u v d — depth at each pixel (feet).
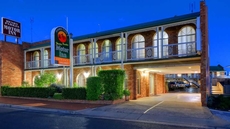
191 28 52.85
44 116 35.99
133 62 55.93
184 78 143.43
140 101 52.34
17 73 83.20
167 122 30.55
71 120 32.27
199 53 44.47
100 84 50.78
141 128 26.89
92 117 35.09
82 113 38.52
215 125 28.55
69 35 58.44
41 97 62.34
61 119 33.09
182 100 54.44
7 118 33.94
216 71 152.76
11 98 67.15
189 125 28.71
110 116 35.45
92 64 64.18
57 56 52.49
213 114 34.88
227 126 28.12
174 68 59.00
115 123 30.04
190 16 46.16
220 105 40.47
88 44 72.84
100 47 69.51
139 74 64.08
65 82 70.18
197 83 136.98
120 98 51.26
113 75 50.65
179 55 49.24
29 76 86.58
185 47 53.21
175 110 37.96
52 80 68.33
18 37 86.02
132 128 26.86
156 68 58.75
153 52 57.82
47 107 44.93
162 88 85.15
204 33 44.04
